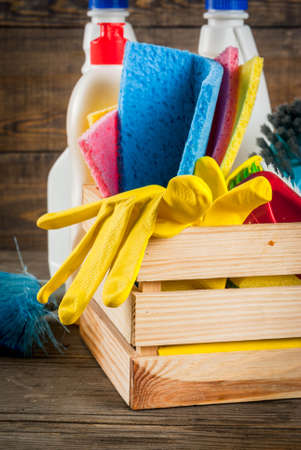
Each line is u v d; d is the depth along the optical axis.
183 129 0.56
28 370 0.58
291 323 0.51
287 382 0.52
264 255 0.49
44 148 1.03
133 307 0.49
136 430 0.46
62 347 0.64
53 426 0.47
